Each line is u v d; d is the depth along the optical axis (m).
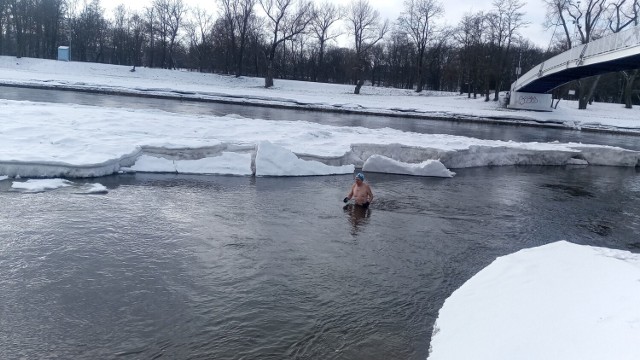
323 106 49.25
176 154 17.50
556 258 8.57
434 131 36.66
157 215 12.26
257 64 77.12
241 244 10.73
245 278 9.07
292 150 19.33
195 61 85.56
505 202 16.52
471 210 15.09
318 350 6.96
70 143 16.72
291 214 13.24
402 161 21.58
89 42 83.94
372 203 15.05
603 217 15.40
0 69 57.69
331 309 8.14
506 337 6.11
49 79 49.19
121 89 46.03
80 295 8.05
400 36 78.94
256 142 19.30
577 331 5.76
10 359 6.37
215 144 18.19
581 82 59.97
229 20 71.75
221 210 13.09
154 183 15.40
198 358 6.59
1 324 7.10
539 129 45.44
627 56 32.88
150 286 8.52
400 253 10.89
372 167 20.16
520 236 12.79
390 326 7.73
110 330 7.13
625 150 27.88
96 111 23.23
